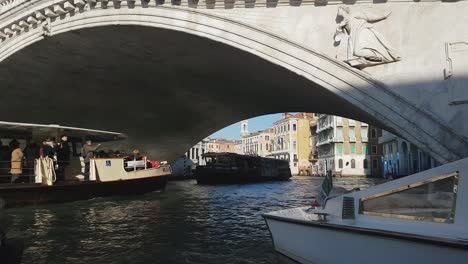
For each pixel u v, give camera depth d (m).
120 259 7.50
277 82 13.02
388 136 51.84
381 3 8.82
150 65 15.18
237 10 10.05
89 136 18.72
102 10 11.75
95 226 10.71
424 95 8.38
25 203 14.02
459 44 8.34
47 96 19.48
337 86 8.98
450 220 4.80
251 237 9.38
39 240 8.98
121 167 18.16
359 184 35.91
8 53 14.73
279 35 9.50
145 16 11.03
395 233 4.99
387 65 8.72
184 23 10.56
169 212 13.65
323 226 6.10
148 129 26.27
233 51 10.93
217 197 20.02
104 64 15.47
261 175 40.16
